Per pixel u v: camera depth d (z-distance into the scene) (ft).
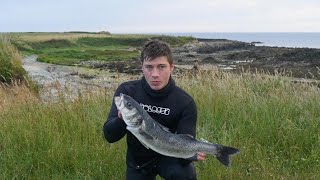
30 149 19.80
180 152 11.93
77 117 24.04
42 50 167.84
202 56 146.30
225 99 27.12
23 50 157.69
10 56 46.50
